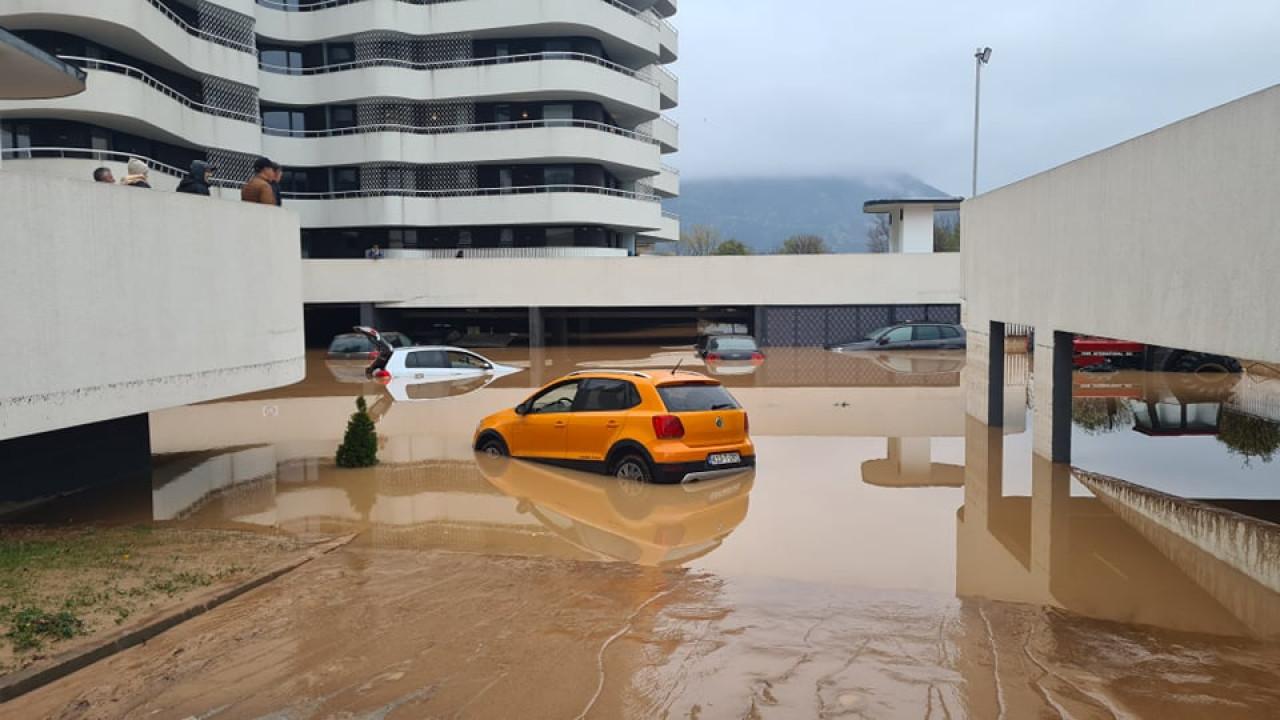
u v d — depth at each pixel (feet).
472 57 138.51
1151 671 16.30
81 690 15.23
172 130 102.89
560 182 136.46
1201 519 26.04
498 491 33.63
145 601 19.44
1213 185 26.18
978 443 45.32
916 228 124.57
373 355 95.91
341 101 134.82
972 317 54.34
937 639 17.97
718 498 32.76
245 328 36.55
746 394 67.00
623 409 35.53
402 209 133.18
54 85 33.14
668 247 296.30
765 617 19.27
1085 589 22.45
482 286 113.91
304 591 21.07
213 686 15.35
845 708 14.40
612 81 135.85
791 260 112.78
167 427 51.78
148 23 97.66
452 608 19.75
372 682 15.51
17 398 25.32
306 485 35.27
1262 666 16.65
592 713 14.23
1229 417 54.70
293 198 137.18
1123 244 32.78
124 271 29.63
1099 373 81.35
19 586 20.26
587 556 25.11
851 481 36.01
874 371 83.82
